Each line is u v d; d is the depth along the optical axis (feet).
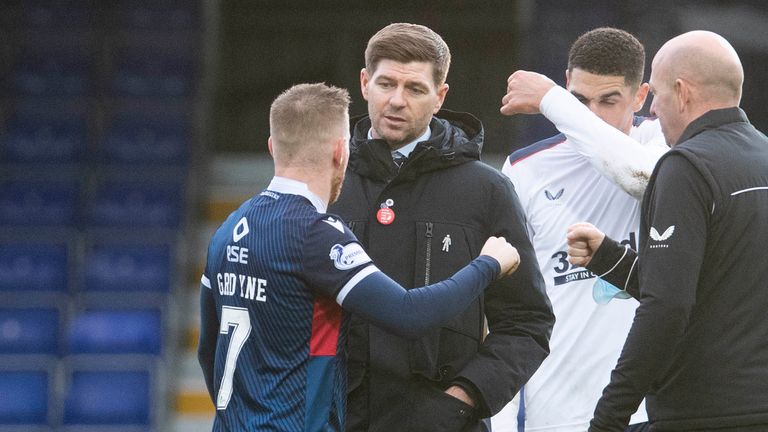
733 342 31.78
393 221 33.86
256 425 30.25
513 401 40.01
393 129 33.78
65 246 106.63
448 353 33.40
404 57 33.40
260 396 30.45
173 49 133.69
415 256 33.55
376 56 33.76
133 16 136.77
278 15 143.64
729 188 31.94
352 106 143.13
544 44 128.26
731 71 33.42
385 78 33.50
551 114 38.50
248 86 143.23
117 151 121.49
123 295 102.47
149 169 119.55
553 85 38.75
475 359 33.30
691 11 121.19
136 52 133.18
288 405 30.32
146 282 105.81
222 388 31.22
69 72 130.82
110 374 93.71
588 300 39.47
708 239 31.96
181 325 106.32
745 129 33.45
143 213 113.50
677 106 33.81
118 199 114.83
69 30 134.62
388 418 33.09
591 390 39.27
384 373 33.19
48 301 101.71
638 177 36.94
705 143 32.68
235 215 32.24
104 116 125.29
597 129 37.60
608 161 37.29
